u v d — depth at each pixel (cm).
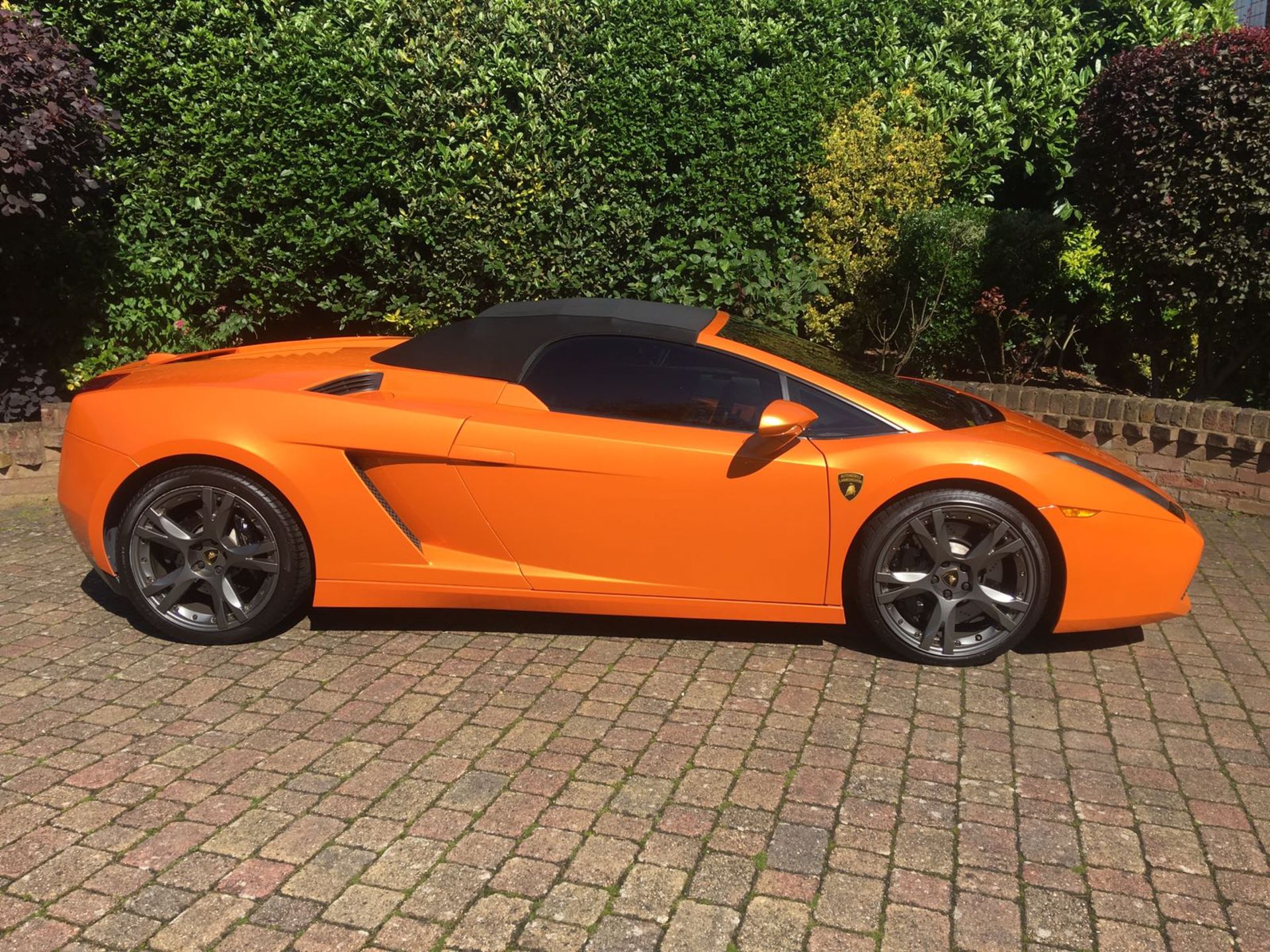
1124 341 764
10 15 595
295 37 708
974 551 381
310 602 448
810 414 367
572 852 273
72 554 521
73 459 407
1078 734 341
